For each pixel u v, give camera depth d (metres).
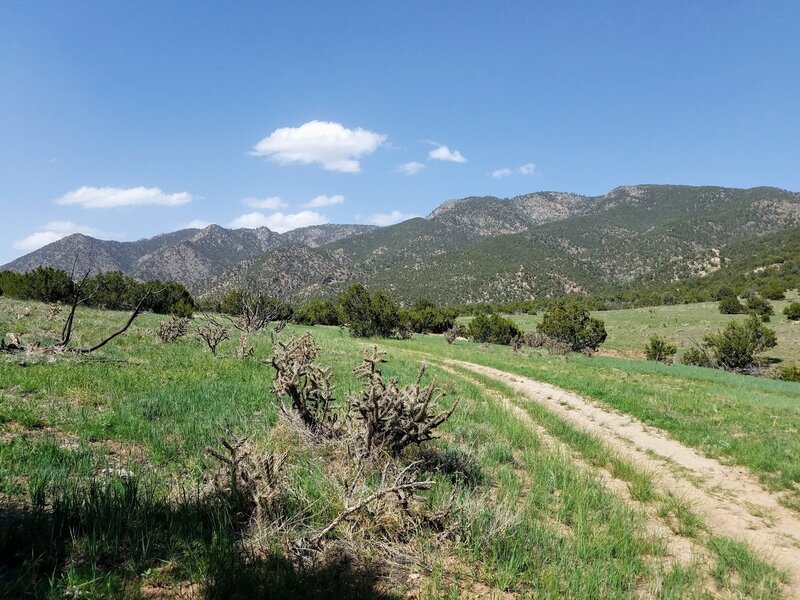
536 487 7.17
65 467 5.26
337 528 4.79
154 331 21.42
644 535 6.07
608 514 6.54
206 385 10.94
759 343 41.78
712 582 5.07
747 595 4.86
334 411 8.02
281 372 7.46
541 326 48.44
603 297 139.50
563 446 10.50
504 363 26.80
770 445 10.97
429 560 4.47
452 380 18.33
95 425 7.03
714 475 9.16
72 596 3.18
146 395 9.30
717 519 7.09
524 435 10.52
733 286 106.12
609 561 5.03
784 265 107.50
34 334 16.66
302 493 5.22
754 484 8.79
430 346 35.75
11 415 6.88
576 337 45.59
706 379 26.36
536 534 5.29
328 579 3.92
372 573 4.19
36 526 3.88
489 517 5.36
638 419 13.83
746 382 26.50
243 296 18.48
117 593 3.28
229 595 3.41
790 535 6.67
